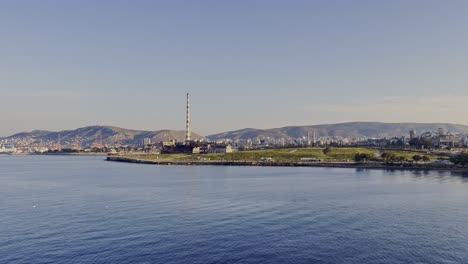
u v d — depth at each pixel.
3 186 187.75
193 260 71.88
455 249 79.31
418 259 73.56
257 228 94.12
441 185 186.62
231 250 77.44
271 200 137.38
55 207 122.44
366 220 103.69
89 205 126.50
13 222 99.94
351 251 77.38
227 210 117.38
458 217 108.38
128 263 70.12
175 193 158.25
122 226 95.62
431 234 90.00
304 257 73.88
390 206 125.00
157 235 87.44
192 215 109.44
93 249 77.44
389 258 73.88
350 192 159.88
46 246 79.31
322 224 98.75
